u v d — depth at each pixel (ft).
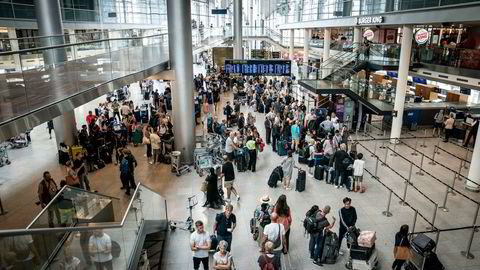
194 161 51.24
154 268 29.48
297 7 119.03
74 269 20.48
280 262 27.84
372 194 43.16
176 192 43.34
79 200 28.09
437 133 70.08
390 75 94.38
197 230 27.35
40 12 48.65
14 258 16.02
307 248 32.48
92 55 37.99
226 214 29.68
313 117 62.85
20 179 46.14
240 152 49.34
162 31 122.21
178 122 51.60
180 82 50.39
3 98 26.18
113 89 38.91
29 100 29.32
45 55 32.58
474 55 54.70
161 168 51.08
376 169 47.96
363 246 28.63
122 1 100.32
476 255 31.60
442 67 60.95
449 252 32.01
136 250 25.98
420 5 49.93
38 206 38.81
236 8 121.39
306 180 47.16
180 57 49.73
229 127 72.02
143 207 29.27
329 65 80.69
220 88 107.55
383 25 61.36
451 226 36.29
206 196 40.06
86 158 48.91
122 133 60.39
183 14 48.75
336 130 54.13
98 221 30.58
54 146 59.82
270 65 69.10
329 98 77.00
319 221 29.86
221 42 128.36
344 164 43.96
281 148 56.03
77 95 32.17
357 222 36.65
